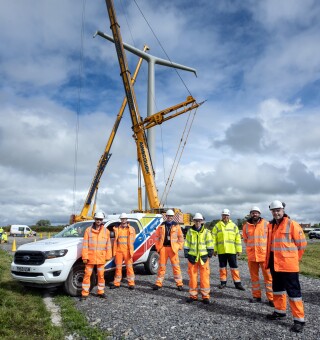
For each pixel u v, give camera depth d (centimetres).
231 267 822
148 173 2183
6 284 827
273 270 565
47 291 811
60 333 496
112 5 2345
